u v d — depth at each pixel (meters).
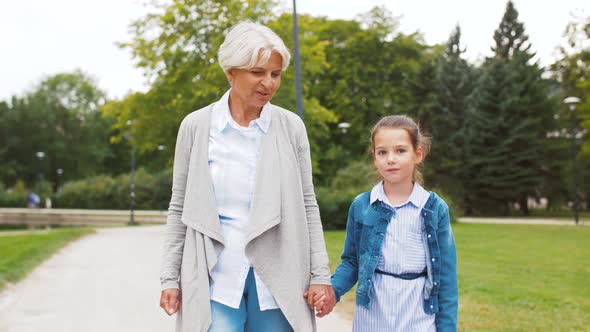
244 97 2.41
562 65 38.41
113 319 6.02
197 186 2.45
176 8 19.30
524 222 26.88
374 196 2.80
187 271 2.41
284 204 2.44
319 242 2.55
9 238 16.47
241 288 2.40
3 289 7.80
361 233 2.82
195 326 2.36
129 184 48.84
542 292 7.34
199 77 19.42
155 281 8.76
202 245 2.41
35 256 11.55
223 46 2.41
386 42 41.31
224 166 2.45
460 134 36.38
